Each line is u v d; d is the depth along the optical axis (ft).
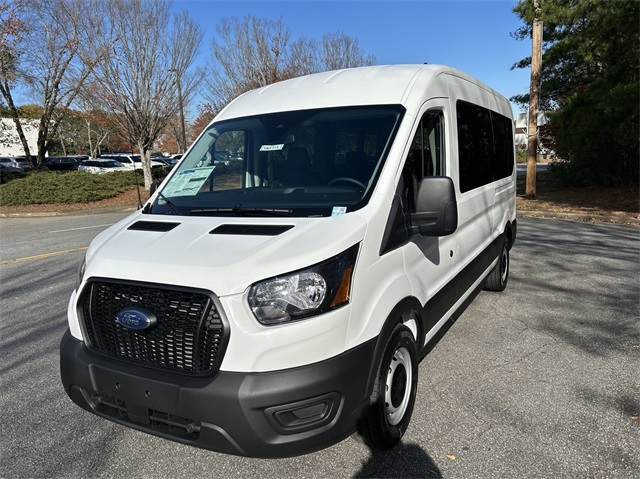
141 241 9.37
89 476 9.48
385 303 9.09
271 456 7.75
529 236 31.94
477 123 15.51
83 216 55.83
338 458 9.74
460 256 13.80
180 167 12.49
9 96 83.25
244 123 12.29
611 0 41.29
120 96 65.98
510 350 14.43
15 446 10.47
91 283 9.00
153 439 10.65
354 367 8.16
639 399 11.45
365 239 8.73
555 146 54.34
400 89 11.36
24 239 38.42
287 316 7.68
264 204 10.08
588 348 14.35
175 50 68.44
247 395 7.43
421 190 9.78
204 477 9.37
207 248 8.46
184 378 7.92
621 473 8.96
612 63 46.47
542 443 9.92
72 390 9.12
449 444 10.02
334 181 10.15
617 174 50.37
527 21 50.78
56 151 212.02
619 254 25.70
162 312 8.11
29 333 16.96
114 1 62.34
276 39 79.10
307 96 12.19
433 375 12.99
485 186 16.31
